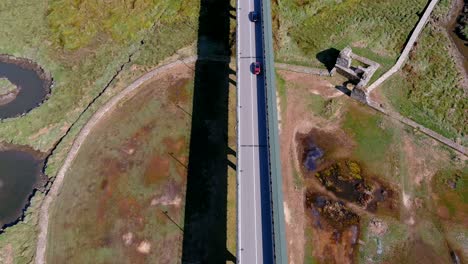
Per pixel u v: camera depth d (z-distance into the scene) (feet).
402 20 242.37
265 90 188.34
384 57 225.97
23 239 169.48
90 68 224.74
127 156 192.24
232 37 232.53
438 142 195.31
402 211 175.42
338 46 231.50
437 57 225.76
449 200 178.60
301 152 193.57
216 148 194.49
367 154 192.24
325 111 206.08
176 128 201.16
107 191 182.50
